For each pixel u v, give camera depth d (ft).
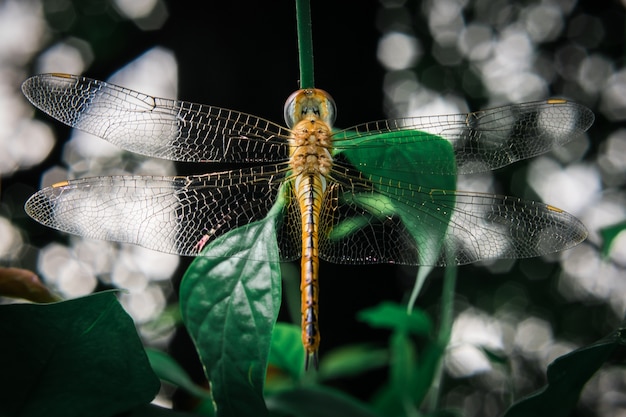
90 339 0.75
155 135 0.86
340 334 1.15
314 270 0.84
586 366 0.76
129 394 0.76
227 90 1.23
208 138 0.87
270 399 0.81
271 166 0.87
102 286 1.31
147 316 1.25
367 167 0.85
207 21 1.23
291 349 0.86
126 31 1.45
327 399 0.81
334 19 1.31
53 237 1.38
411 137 0.84
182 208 0.85
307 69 0.79
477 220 0.85
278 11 1.24
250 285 0.76
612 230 0.91
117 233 0.83
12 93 1.47
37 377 0.75
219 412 0.74
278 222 0.85
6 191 1.42
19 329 0.75
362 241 0.86
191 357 1.15
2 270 0.78
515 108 0.87
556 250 0.84
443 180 0.85
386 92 1.40
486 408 1.40
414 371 0.95
